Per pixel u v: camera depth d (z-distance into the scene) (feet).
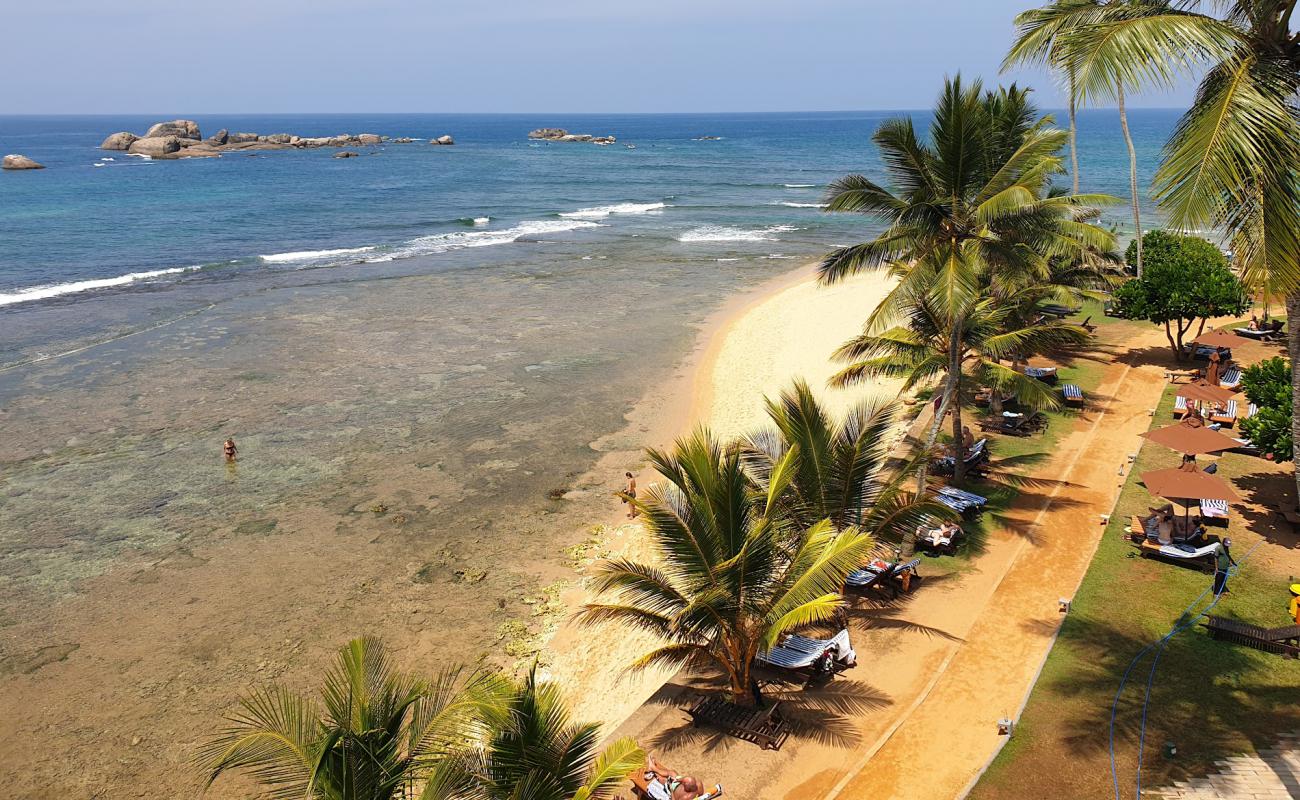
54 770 45.39
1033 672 44.04
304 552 67.15
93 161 443.73
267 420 93.66
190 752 46.55
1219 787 35.27
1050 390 63.82
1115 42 30.22
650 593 41.34
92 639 56.29
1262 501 62.49
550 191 330.13
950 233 54.75
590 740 30.89
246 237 210.59
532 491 77.82
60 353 114.93
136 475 79.87
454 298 151.12
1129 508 62.80
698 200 305.32
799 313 141.79
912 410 88.89
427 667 53.26
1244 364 97.14
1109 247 71.82
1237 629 45.21
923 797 36.04
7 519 71.41
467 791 27.78
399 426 92.58
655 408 98.48
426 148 630.74
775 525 43.34
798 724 41.22
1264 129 28.78
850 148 654.53
